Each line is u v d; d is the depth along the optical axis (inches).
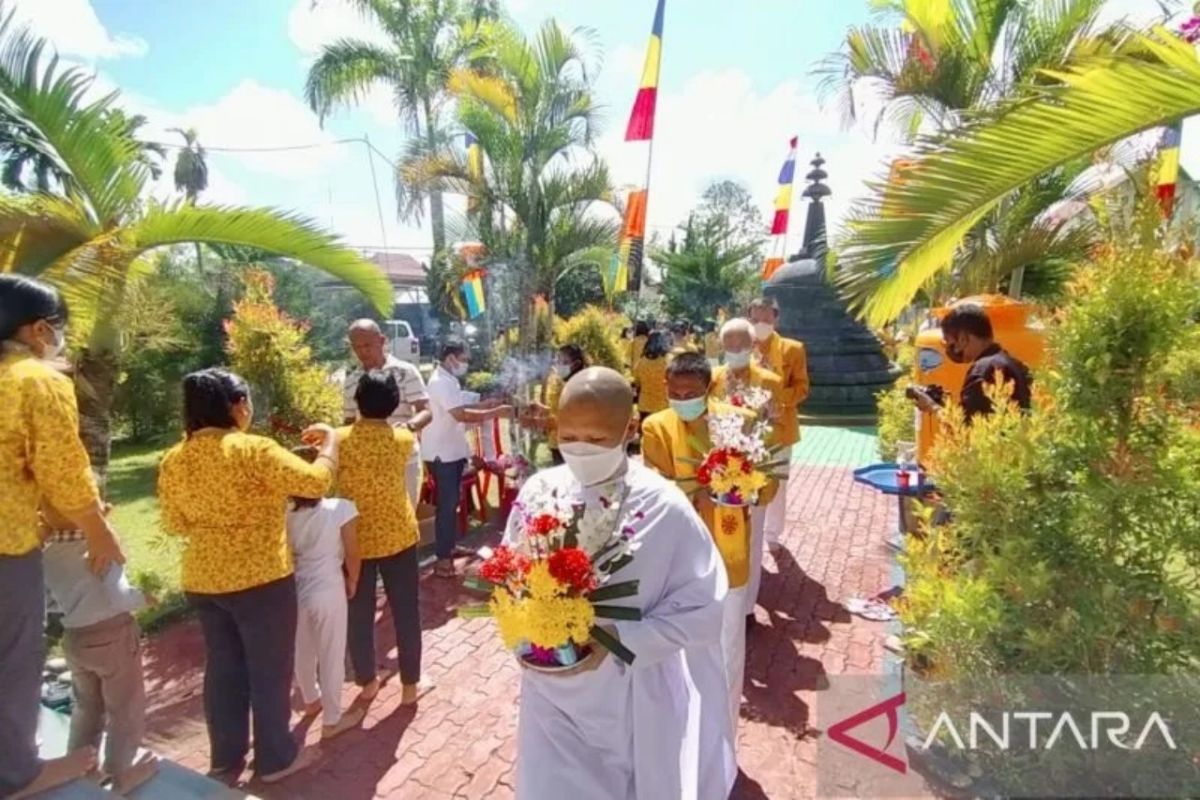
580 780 73.0
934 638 112.9
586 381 73.8
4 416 85.3
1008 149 112.0
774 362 213.0
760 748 127.4
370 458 136.9
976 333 154.4
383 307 257.6
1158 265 101.4
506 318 416.5
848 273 127.6
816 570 213.9
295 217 213.9
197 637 182.7
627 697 72.8
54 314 94.0
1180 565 101.6
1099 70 104.0
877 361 569.3
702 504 121.3
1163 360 99.3
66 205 187.5
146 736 137.9
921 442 187.0
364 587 141.1
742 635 118.8
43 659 91.8
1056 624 101.8
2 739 88.6
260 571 110.9
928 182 117.7
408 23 642.8
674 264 1295.5
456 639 175.5
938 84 301.1
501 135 372.5
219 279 472.7
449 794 118.3
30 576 88.4
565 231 389.4
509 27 374.0
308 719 141.0
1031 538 106.0
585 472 75.0
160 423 479.2
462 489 253.0
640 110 264.8
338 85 634.2
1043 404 114.3
